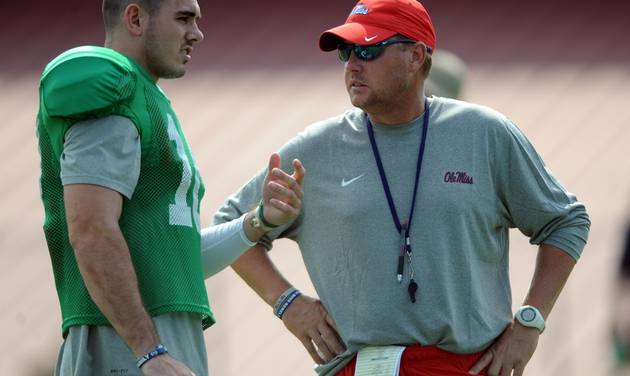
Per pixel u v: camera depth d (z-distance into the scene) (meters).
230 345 31.77
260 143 40.94
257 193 17.27
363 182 16.22
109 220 13.08
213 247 15.49
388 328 15.84
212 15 48.88
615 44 44.44
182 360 13.85
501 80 43.06
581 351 29.92
